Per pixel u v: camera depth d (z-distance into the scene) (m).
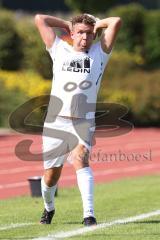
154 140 62.06
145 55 92.56
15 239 18.62
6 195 32.59
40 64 74.62
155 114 74.31
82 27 19.66
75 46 19.84
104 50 20.08
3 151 52.62
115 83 74.56
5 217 23.41
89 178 19.77
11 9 135.38
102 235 18.97
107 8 92.81
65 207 25.84
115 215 23.42
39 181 29.94
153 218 22.61
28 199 29.27
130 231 19.67
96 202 27.25
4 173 41.19
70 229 19.97
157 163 45.97
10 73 74.69
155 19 92.56
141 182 35.50
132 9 92.88
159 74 76.62
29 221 22.20
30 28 79.06
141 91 74.31
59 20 20.41
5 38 79.81
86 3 91.69
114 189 32.34
